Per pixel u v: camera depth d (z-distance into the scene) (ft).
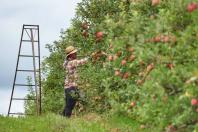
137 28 48.75
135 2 60.59
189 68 44.39
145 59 46.73
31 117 92.22
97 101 98.17
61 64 163.22
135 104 54.85
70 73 87.15
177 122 45.19
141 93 50.47
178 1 47.26
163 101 45.52
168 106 45.55
